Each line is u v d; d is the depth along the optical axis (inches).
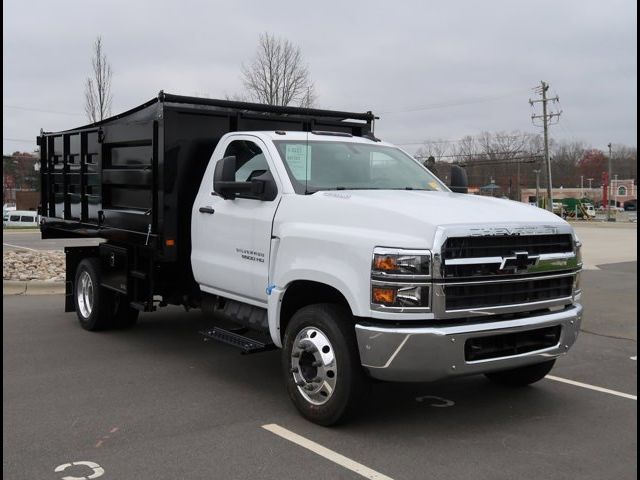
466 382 248.4
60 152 359.6
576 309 203.9
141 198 279.3
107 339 317.4
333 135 251.0
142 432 190.1
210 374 255.8
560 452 177.9
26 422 198.1
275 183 221.1
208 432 190.4
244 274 229.0
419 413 210.1
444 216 179.9
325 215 198.2
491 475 162.2
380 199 195.9
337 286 185.5
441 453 176.1
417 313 172.9
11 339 316.5
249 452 175.5
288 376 204.4
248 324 235.5
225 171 223.5
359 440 184.7
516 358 186.9
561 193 4429.1
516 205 208.1
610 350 310.5
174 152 261.0
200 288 260.8
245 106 277.7
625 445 183.5
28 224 2129.7
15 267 560.1
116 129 293.9
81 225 337.1
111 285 313.3
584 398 229.5
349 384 185.5
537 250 192.4
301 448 178.5
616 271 640.4
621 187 4909.0
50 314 385.1
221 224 242.1
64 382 242.5
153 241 265.9
